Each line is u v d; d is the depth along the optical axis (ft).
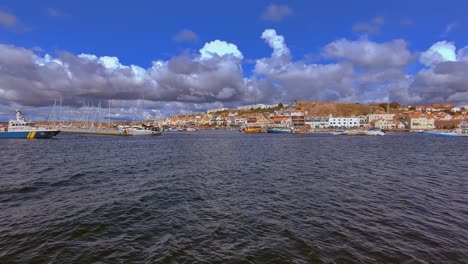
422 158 130.52
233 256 31.99
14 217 44.75
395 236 37.70
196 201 55.26
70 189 65.26
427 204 53.06
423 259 31.48
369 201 55.11
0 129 285.84
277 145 223.10
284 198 57.41
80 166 104.06
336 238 36.94
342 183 72.59
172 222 43.16
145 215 46.42
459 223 42.83
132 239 36.70
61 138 320.09
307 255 32.19
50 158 129.49
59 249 33.68
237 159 128.06
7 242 35.37
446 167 101.19
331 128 631.56
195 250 33.55
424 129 582.35
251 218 45.01
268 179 78.38
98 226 41.11
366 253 32.76
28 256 31.89
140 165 107.86
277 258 31.48
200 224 42.32
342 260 31.07
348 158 130.41
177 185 70.44
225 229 40.24
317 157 134.92
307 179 78.18
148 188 66.90
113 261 30.91
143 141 285.84
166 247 34.35
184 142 268.41
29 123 297.53
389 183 72.49
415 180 76.54
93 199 56.24
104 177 81.25
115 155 146.72
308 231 39.40
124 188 66.80
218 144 238.07
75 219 43.93
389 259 31.37
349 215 46.47
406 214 47.06
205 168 99.86
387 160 122.42
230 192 62.85
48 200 55.16
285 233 38.63
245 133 534.37
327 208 50.47
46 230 39.37
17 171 90.68
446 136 383.65
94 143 246.88
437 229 40.34
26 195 59.11
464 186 68.95
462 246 34.78
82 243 35.42
